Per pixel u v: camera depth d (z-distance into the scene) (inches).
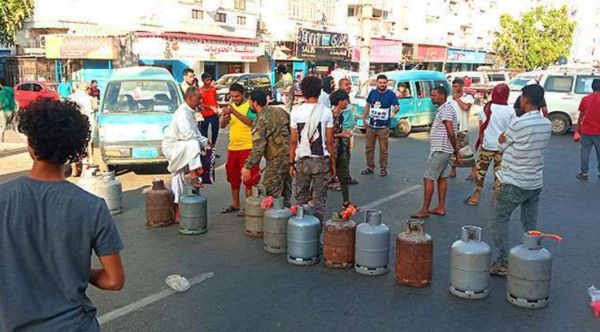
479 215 299.7
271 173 255.9
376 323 170.4
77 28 959.6
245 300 186.4
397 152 525.3
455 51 1824.6
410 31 1660.9
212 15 1090.1
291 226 218.1
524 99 197.2
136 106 402.3
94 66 936.9
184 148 259.8
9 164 434.9
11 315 79.6
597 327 169.5
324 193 236.7
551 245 249.8
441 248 244.1
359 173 418.3
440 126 283.1
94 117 410.9
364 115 411.8
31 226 80.5
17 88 857.5
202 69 1069.1
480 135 326.3
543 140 195.2
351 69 1475.1
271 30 1250.6
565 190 367.6
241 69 1194.6
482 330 166.4
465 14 1950.1
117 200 293.3
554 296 192.4
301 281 202.8
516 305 183.6
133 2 967.0
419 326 168.7
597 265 223.8
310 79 231.1
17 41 991.0
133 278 205.5
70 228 81.7
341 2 1425.9
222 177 395.9
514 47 1840.6
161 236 256.1
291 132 236.2
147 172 412.8
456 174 422.3
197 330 165.3
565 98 671.1
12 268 79.7
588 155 400.8
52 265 81.8
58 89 856.3
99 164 408.5
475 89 1101.7
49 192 82.2
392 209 312.5
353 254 215.5
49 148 82.3
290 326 167.8
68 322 82.6
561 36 1850.4
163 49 919.0
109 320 171.6
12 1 851.4
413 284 197.0
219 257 228.5
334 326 168.1
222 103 864.3
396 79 639.8
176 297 188.9
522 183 197.9
